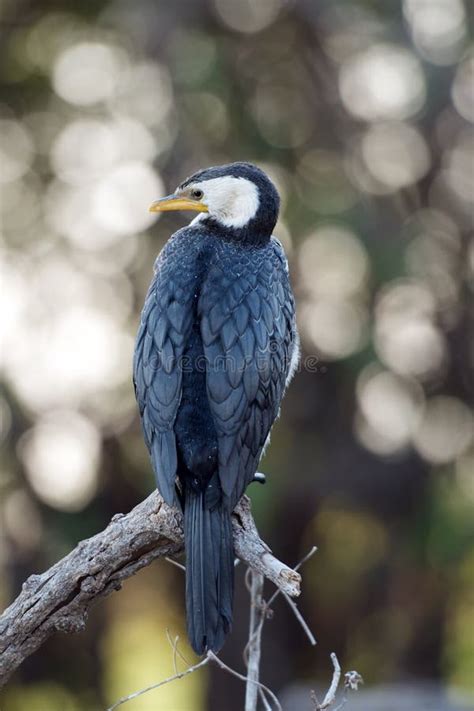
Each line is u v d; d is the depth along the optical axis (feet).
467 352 51.39
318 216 47.78
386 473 52.29
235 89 49.42
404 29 48.75
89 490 52.70
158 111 49.85
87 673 59.21
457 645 63.46
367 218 48.29
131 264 50.72
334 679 18.70
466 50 49.06
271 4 49.03
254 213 23.45
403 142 50.72
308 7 48.67
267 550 19.12
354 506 53.72
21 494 51.42
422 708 44.27
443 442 52.34
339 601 59.93
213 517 19.17
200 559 18.78
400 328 50.49
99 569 20.08
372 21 48.98
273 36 50.37
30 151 52.24
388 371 49.32
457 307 50.98
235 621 50.03
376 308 48.49
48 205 51.62
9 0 51.93
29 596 20.26
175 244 23.16
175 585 58.08
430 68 48.73
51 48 52.03
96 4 51.60
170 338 20.80
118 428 51.52
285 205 48.49
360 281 48.93
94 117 51.24
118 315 50.96
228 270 22.07
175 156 48.52
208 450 19.67
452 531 52.37
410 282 48.78
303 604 58.23
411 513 53.31
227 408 20.04
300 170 50.16
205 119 49.21
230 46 49.62
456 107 49.98
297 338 23.59
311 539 58.08
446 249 50.90
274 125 50.06
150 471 49.80
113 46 51.26
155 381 20.42
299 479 50.42
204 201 23.65
